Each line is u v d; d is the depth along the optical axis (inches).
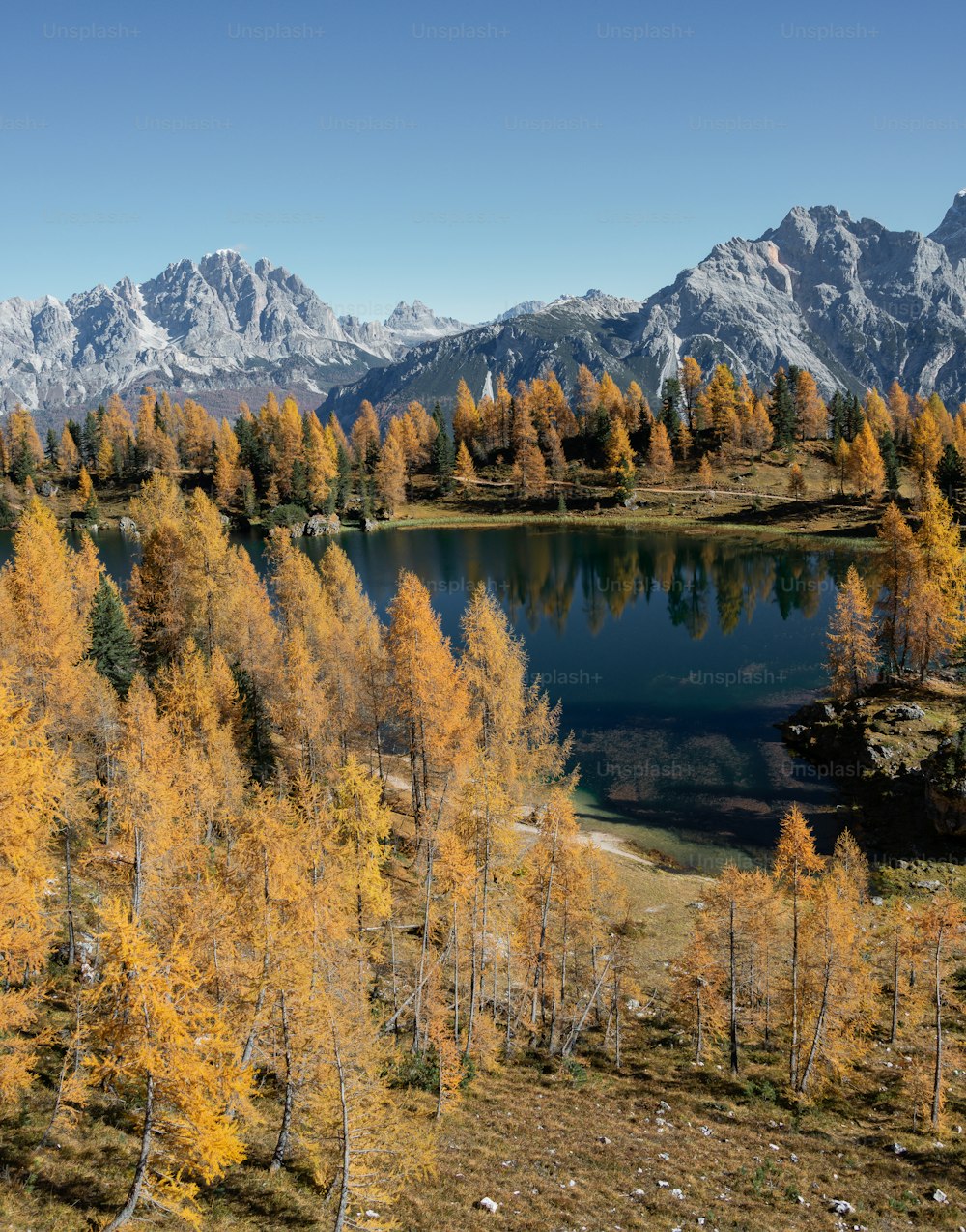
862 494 6668.3
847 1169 1015.0
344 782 1201.4
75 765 1498.5
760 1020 1429.6
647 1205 869.8
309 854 972.6
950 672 2994.6
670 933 1721.2
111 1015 650.8
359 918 1105.4
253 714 2224.4
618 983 1357.0
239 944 855.1
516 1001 1481.3
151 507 5019.7
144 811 1037.2
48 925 1006.4
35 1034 964.6
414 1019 1216.2
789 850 1299.2
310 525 7249.0
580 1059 1341.0
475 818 1317.7
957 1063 1236.5
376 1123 758.5
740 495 7116.1
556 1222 807.7
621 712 3225.9
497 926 1427.2
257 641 2691.9
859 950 1396.4
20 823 853.2
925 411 7421.3
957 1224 882.8
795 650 3890.3
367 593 5285.4
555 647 4131.4
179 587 2844.5
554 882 1293.1
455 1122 1032.2
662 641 4158.5
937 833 2108.8
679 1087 1252.5
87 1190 714.8
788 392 7839.6
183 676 2107.5
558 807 1304.1
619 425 7711.6
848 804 2379.4
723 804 2437.3
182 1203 728.3
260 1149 871.7
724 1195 916.6
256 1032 803.4
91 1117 848.3
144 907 999.6
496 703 2138.3
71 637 2107.5
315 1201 785.6
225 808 1510.8
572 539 6565.0
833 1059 1218.6
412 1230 763.4
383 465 7844.5
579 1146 1010.1
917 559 2886.3
